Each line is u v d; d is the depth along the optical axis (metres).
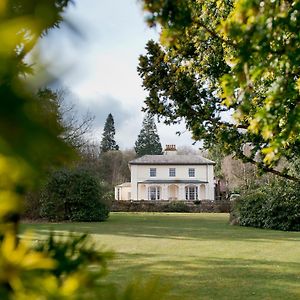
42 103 0.61
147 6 1.68
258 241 14.23
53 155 0.59
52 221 24.94
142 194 53.06
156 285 0.87
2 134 0.52
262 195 20.92
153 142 76.50
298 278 7.86
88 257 1.18
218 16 6.38
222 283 7.41
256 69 2.02
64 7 0.72
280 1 2.03
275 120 2.35
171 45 2.02
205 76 8.05
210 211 39.81
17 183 0.57
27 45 0.59
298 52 2.08
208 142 8.21
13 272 0.57
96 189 25.77
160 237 15.48
